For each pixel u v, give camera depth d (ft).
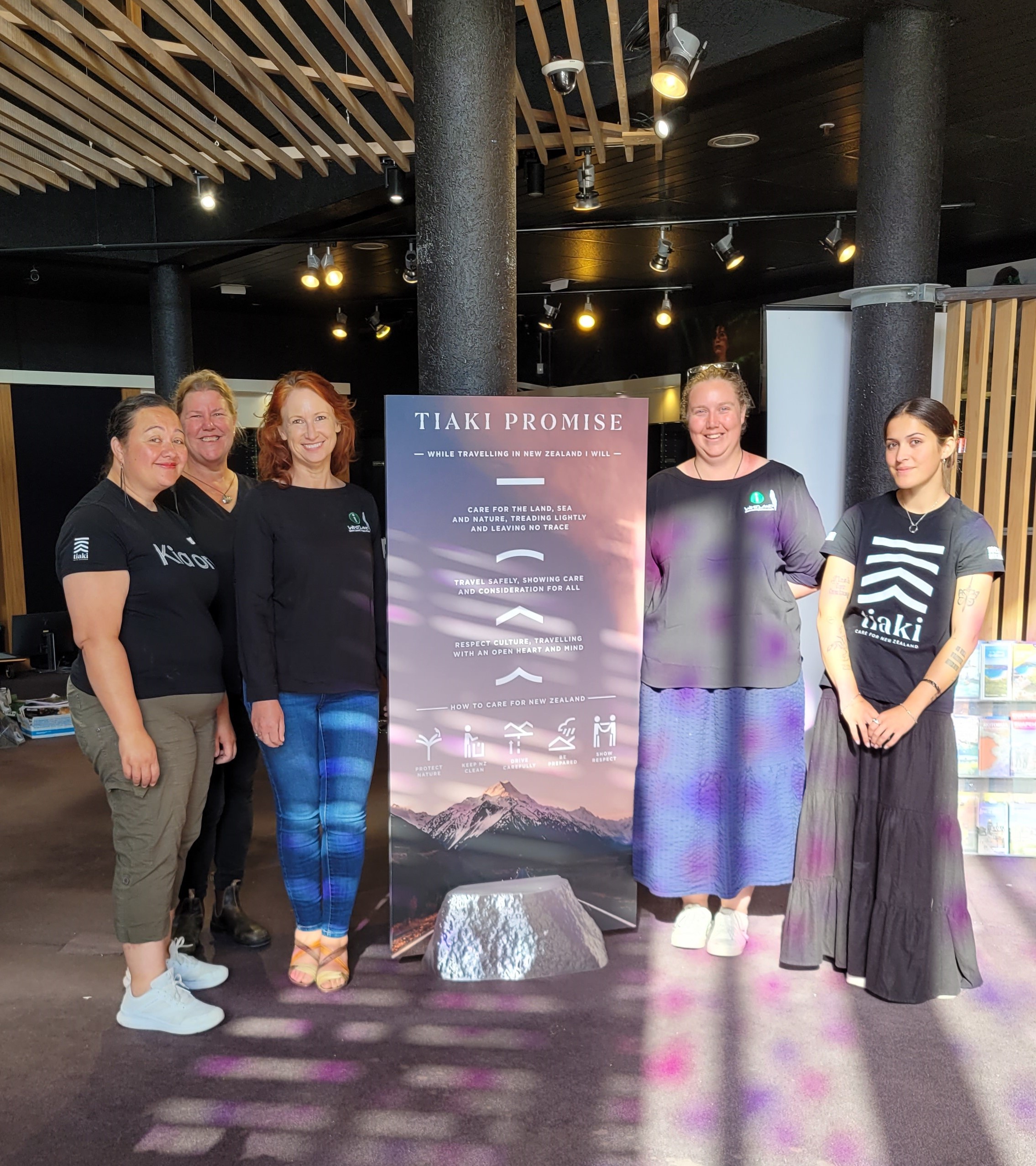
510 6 8.80
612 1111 6.91
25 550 28.22
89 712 7.74
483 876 9.14
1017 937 9.60
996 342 12.03
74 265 23.27
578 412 8.75
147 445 7.77
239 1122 6.83
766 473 8.96
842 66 13.23
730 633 9.00
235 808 9.62
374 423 34.96
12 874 11.66
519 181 16.94
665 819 9.30
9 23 10.92
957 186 19.93
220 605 9.20
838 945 8.87
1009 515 12.66
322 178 17.70
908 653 8.36
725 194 20.56
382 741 17.37
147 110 13.64
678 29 10.55
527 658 8.93
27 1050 7.80
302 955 8.85
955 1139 6.61
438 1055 7.63
